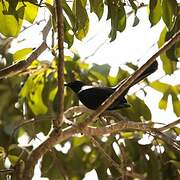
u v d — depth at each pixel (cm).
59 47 945
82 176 1530
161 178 1236
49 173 1379
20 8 1048
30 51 1268
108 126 1071
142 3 1127
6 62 1272
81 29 1078
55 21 1043
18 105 1520
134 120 1370
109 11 1082
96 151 1505
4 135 1477
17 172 1068
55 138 1036
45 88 1347
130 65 1345
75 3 1064
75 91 1305
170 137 1139
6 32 1094
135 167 1274
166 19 1095
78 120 1282
